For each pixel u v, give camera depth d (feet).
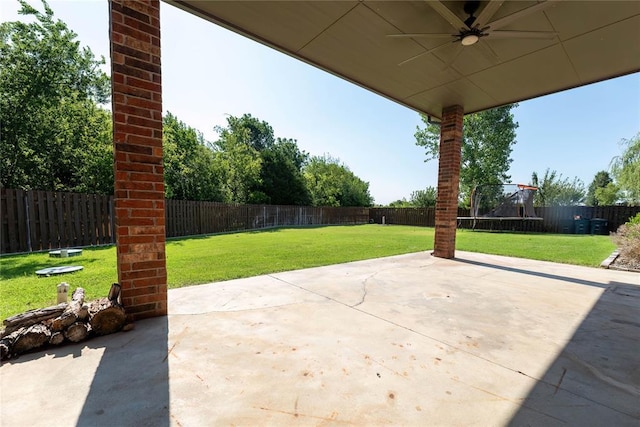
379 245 25.05
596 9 8.37
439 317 8.30
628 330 7.51
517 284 11.97
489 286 11.64
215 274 13.38
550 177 64.59
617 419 4.23
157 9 7.96
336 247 23.52
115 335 6.97
